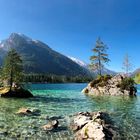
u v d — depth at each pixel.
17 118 21.50
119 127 18.67
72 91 73.81
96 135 15.12
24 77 52.34
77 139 15.29
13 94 45.88
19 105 32.31
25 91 47.84
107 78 65.62
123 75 64.88
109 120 21.19
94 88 63.88
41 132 16.77
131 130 17.77
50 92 66.62
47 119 21.38
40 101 38.88
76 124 19.02
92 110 28.88
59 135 16.14
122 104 36.62
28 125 18.73
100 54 77.25
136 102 40.12
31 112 25.00
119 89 59.75
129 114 25.86
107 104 36.34
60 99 43.56
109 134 15.80
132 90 59.75
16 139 14.91
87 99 44.88
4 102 35.97
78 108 30.58
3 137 15.20
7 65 49.53
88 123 17.58
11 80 48.75
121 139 15.27
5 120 20.44
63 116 23.45
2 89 49.88
